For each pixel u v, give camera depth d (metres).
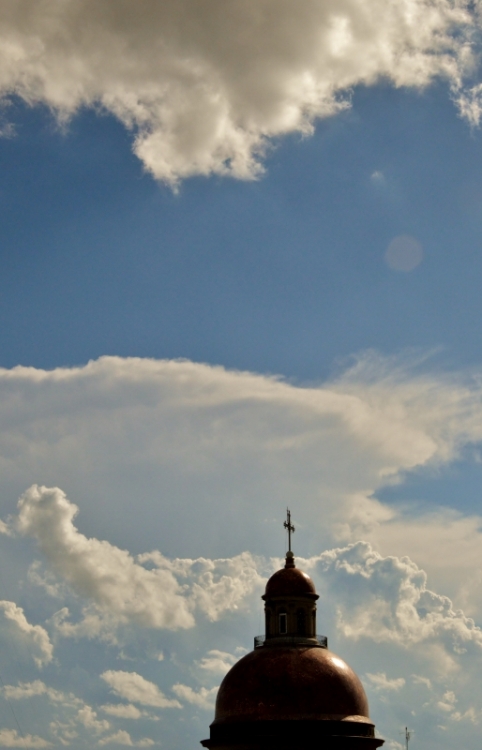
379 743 72.94
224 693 73.56
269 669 72.81
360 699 73.25
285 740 70.38
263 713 71.12
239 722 71.31
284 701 71.38
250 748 70.81
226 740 71.62
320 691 71.94
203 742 73.31
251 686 72.38
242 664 74.38
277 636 76.56
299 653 74.00
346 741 70.81
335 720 71.06
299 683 72.00
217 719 73.31
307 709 71.19
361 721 71.94
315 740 70.38
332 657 74.81
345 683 73.00
